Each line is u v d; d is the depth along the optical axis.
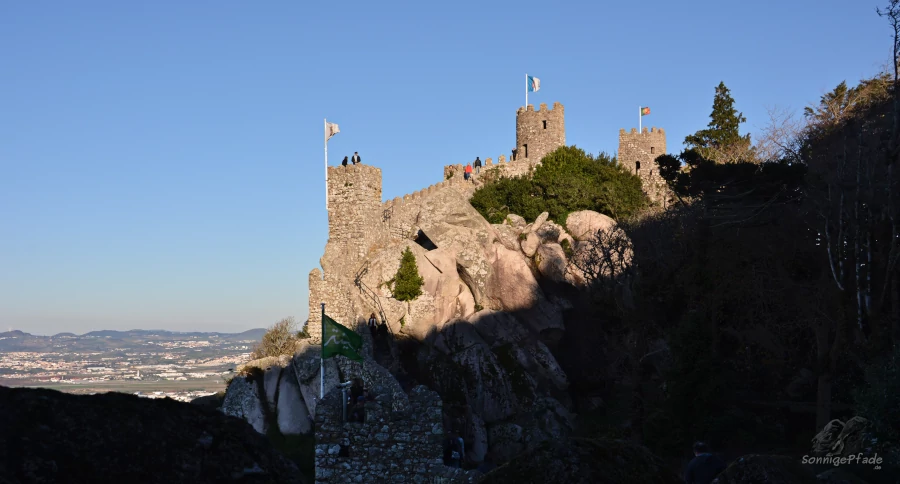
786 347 46.72
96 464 6.32
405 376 53.66
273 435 48.84
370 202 62.38
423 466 22.34
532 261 63.06
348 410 23.81
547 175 75.31
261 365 53.41
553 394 54.62
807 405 43.00
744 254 47.88
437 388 52.66
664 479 10.04
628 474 9.88
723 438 37.53
